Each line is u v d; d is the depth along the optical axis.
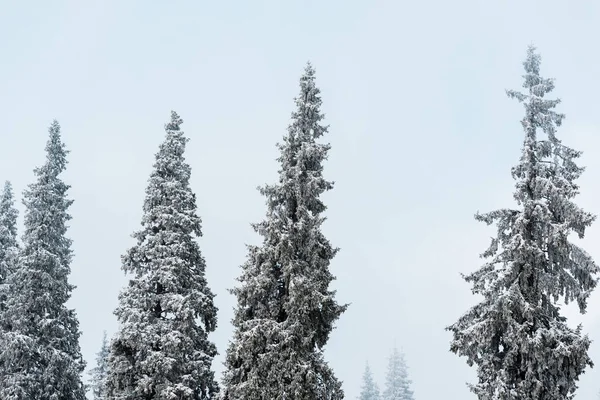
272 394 26.06
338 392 27.67
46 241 37.41
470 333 25.28
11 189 41.69
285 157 28.80
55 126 39.03
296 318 26.69
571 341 24.83
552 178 26.08
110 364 30.31
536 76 27.19
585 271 25.27
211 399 31.20
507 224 26.59
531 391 24.77
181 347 30.05
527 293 25.56
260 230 28.23
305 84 29.59
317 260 27.47
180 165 33.44
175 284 30.86
